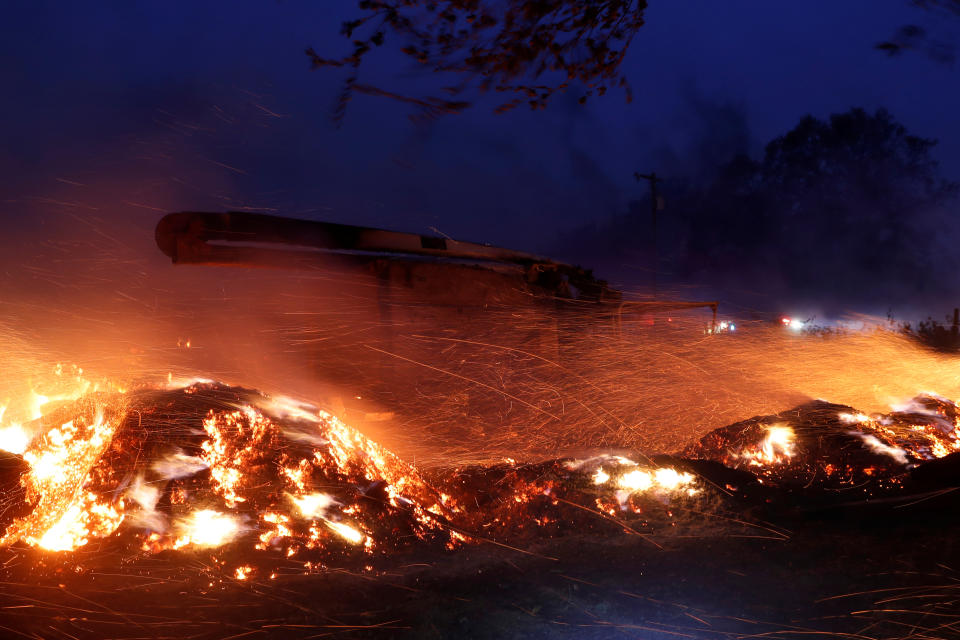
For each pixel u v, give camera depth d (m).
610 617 3.60
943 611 3.55
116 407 5.61
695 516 5.39
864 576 4.06
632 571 4.26
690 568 4.30
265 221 7.29
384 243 8.09
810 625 3.46
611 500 5.70
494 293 9.05
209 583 3.94
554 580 4.12
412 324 8.27
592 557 4.54
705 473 6.32
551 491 5.88
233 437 5.46
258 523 4.73
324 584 4.00
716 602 3.77
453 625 3.51
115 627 3.37
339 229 7.71
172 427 5.41
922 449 7.28
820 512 5.43
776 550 4.60
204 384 6.41
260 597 3.79
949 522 5.01
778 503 5.75
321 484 5.28
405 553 4.59
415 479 5.99
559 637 3.39
